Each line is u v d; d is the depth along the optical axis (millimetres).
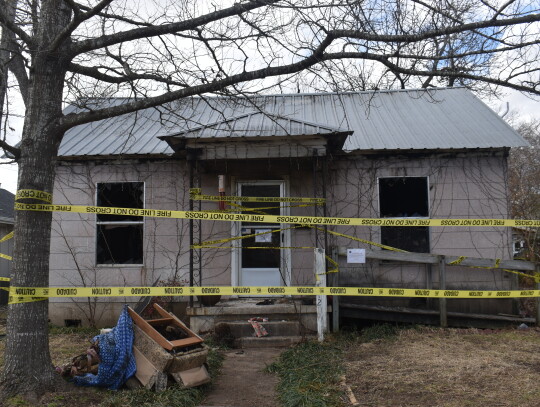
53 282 9172
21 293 4758
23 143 4988
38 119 5000
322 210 8875
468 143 8680
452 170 8930
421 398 4754
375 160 9000
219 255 8992
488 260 8250
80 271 9109
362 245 8922
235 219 6652
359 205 8961
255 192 9156
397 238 9023
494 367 5758
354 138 9148
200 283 8297
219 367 6211
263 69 5500
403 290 6730
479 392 4871
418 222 6785
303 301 8289
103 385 5082
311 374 5594
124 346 5039
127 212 5992
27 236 4871
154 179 9250
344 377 5473
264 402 4941
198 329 7855
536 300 8305
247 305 8094
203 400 4996
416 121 9781
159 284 8867
